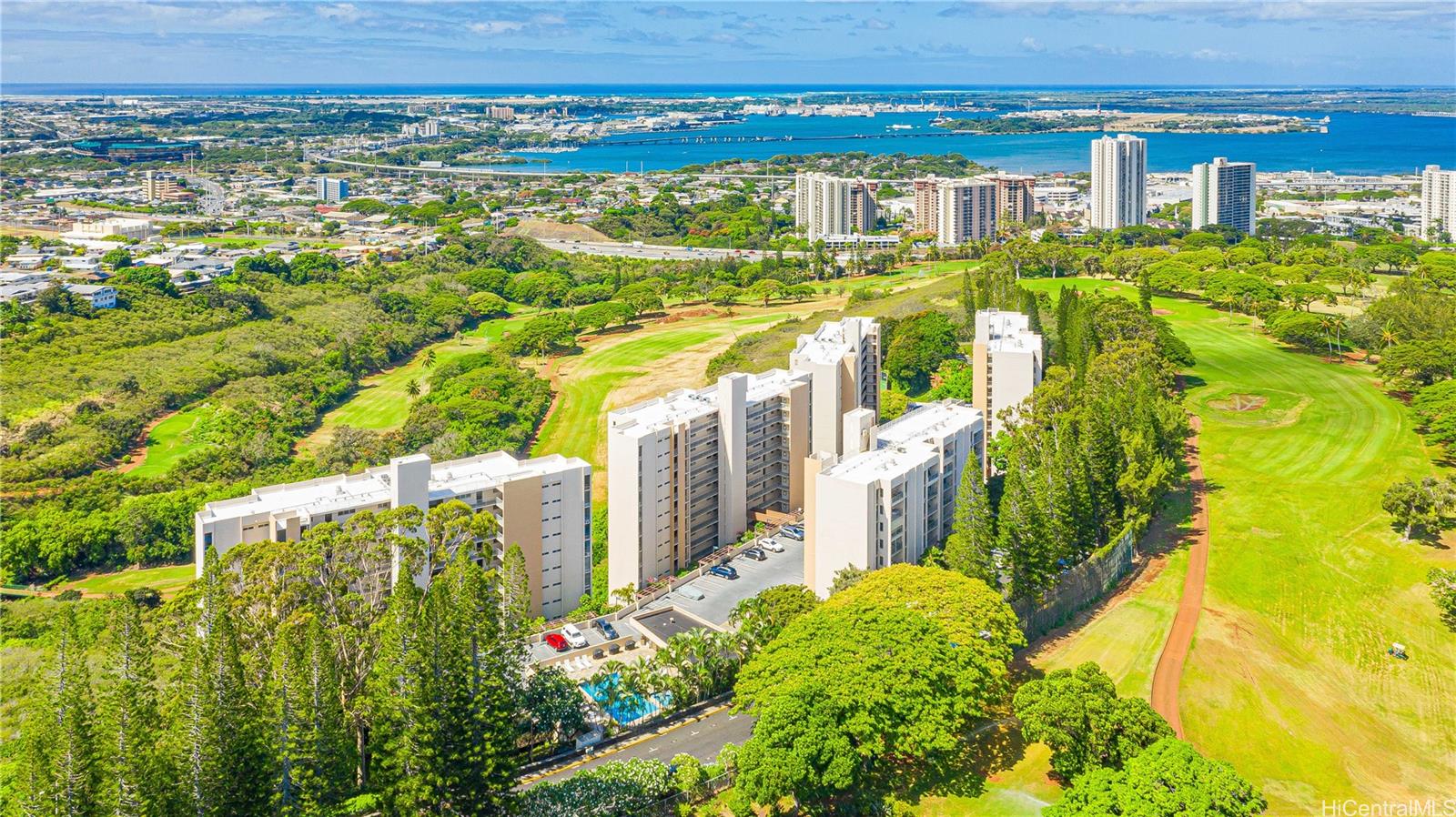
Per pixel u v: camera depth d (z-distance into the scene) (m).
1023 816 122.25
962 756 133.12
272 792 112.50
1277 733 142.25
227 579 131.00
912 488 176.62
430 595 119.69
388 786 117.62
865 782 128.25
